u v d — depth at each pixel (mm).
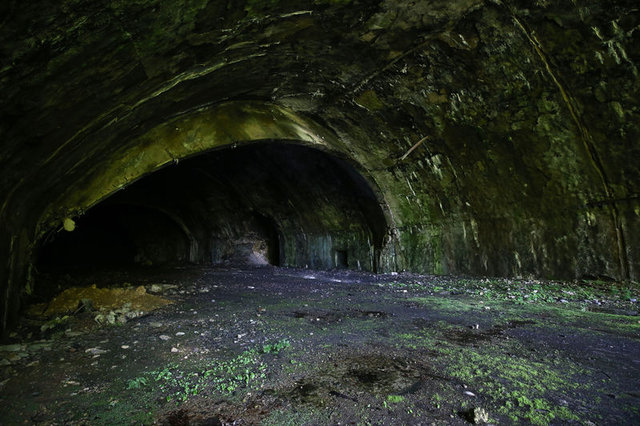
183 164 14367
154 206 19203
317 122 10914
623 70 5836
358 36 6492
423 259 11703
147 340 4777
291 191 14852
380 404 2883
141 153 7891
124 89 4820
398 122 9555
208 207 18797
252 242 19203
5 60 2754
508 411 2736
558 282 8062
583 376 3369
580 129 6875
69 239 21938
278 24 5516
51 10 2670
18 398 3068
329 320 5742
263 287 9961
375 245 13312
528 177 8234
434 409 2789
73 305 6742
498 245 9469
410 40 6785
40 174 4977
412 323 5438
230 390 3168
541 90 6812
